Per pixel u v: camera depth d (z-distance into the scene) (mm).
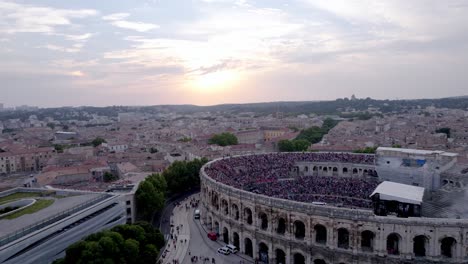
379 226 93000
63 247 100625
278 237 108875
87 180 197500
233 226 124812
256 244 115250
